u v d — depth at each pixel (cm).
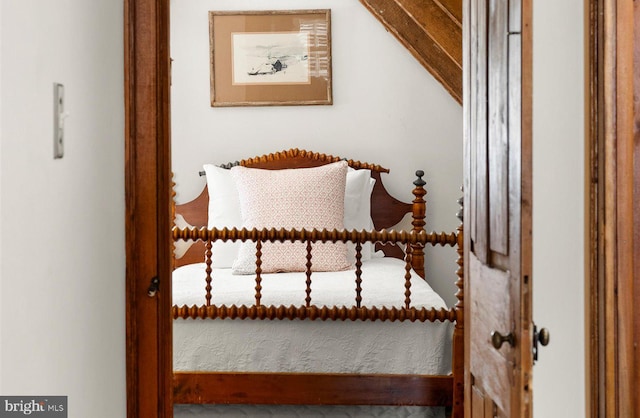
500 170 168
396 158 455
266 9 455
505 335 160
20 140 129
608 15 175
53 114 146
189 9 455
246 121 457
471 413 207
